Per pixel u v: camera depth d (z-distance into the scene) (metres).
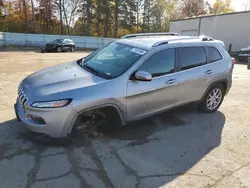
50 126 2.90
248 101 5.82
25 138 3.39
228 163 3.05
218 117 4.66
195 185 2.59
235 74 10.26
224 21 22.41
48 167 2.77
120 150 3.25
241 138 3.79
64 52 22.95
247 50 17.08
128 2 44.66
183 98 4.09
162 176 2.73
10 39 25.88
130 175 2.71
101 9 42.06
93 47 33.16
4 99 5.15
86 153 3.11
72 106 2.91
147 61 3.52
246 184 2.65
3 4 36.12
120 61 3.59
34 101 2.90
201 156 3.20
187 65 4.05
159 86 3.63
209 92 4.64
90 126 3.48
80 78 3.26
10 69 9.37
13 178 2.54
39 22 40.44
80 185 2.49
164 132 3.88
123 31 47.56
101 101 3.07
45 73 3.62
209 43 4.50
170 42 3.88
